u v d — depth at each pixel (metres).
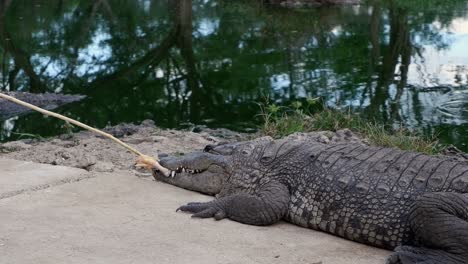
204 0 26.98
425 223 3.88
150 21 22.03
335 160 4.63
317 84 12.69
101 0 24.83
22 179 5.38
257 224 4.56
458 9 23.02
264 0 25.34
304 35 18.95
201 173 5.22
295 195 4.63
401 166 4.40
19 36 19.47
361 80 12.95
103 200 4.93
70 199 4.92
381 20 21.05
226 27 20.70
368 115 10.10
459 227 3.78
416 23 20.16
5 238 4.14
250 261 3.91
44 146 6.95
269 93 12.14
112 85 13.66
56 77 14.50
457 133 9.09
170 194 5.16
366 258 4.04
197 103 11.78
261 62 15.39
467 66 14.14
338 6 24.33
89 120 10.63
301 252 4.09
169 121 10.45
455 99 11.25
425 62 14.66
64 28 21.02
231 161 5.09
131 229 4.35
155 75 14.56
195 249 4.06
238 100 11.83
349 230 4.34
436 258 3.79
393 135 7.99
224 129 9.27
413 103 10.99
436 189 4.14
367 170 4.45
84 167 5.99
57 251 3.96
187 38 18.88
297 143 5.04
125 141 7.28
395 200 4.20
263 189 4.72
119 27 21.05
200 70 14.80
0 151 6.80
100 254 3.94
